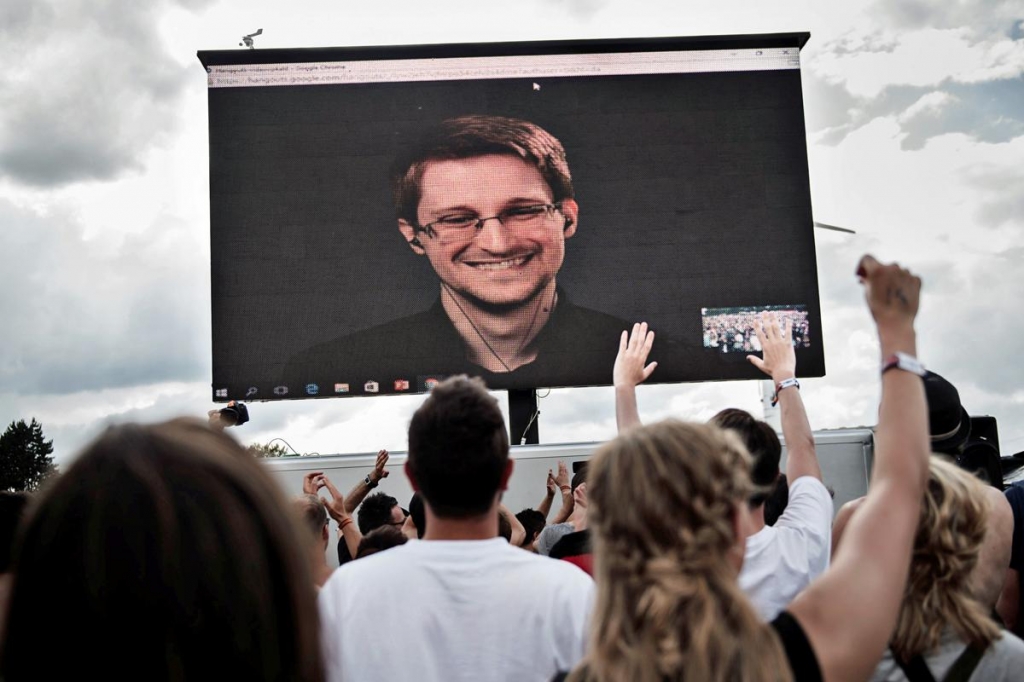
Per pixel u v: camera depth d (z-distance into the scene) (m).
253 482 0.96
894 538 1.36
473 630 1.92
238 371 7.54
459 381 2.13
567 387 7.56
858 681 1.26
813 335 7.63
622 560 1.25
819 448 6.43
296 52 7.79
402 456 6.39
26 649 0.86
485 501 2.03
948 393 2.62
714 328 7.63
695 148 7.79
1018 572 2.92
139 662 0.86
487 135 7.75
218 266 7.63
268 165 7.72
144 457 0.91
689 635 1.17
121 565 0.85
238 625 0.89
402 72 7.80
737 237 7.71
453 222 7.66
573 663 1.92
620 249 7.67
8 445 26.77
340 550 4.82
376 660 1.91
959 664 1.72
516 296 7.60
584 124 7.78
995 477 3.85
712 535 1.24
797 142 7.82
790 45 7.91
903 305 1.50
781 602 2.38
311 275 7.62
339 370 7.54
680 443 1.31
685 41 7.86
